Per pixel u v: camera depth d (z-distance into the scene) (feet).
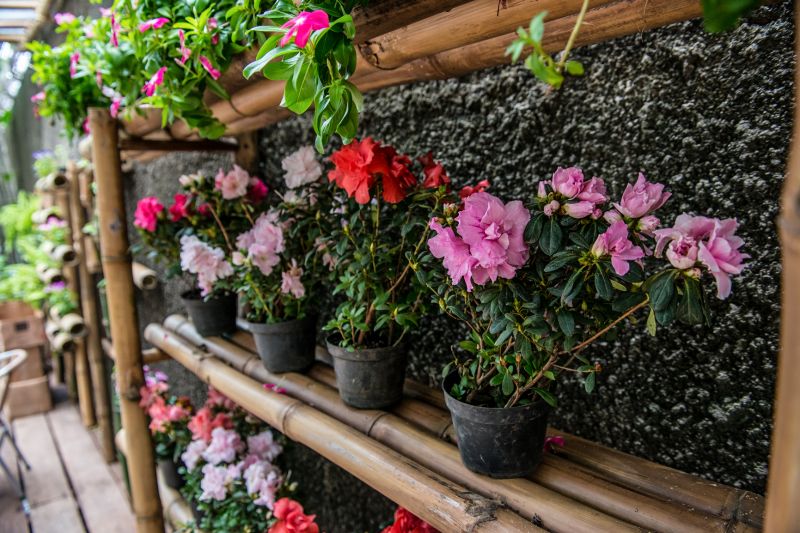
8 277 13.85
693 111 2.58
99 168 5.27
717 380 2.65
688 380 2.75
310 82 2.16
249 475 4.74
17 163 16.75
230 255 4.79
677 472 2.68
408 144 4.01
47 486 8.58
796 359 0.95
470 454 2.66
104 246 5.41
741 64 2.41
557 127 3.09
